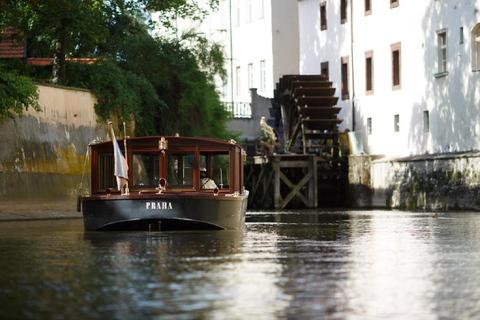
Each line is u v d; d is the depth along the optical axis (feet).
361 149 247.09
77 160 167.94
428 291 50.60
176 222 104.58
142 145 106.11
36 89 153.38
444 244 84.38
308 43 288.92
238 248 78.95
